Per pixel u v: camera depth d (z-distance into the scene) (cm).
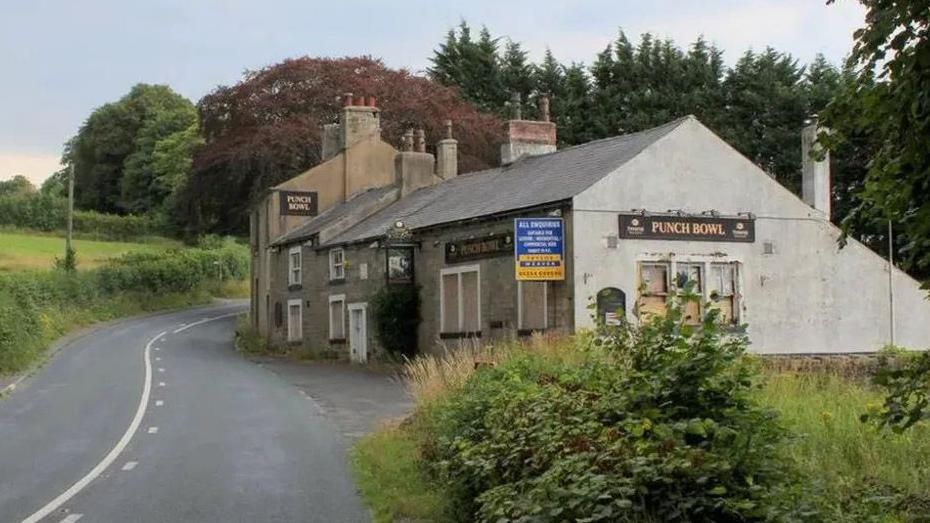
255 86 5531
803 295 2664
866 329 2744
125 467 1388
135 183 9831
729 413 720
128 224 8444
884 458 894
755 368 873
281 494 1171
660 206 2498
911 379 491
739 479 673
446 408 1205
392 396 2328
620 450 683
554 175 2747
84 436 1709
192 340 4312
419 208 3316
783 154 4938
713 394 738
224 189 5388
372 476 1233
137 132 10275
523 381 1141
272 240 4247
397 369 2950
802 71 5366
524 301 2542
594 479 648
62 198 8738
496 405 995
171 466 1393
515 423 882
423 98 5369
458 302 2833
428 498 1021
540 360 1361
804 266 2678
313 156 5112
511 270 2572
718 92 5366
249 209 5256
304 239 3884
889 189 462
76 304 4938
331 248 3650
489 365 1374
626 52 5647
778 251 2644
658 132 2606
